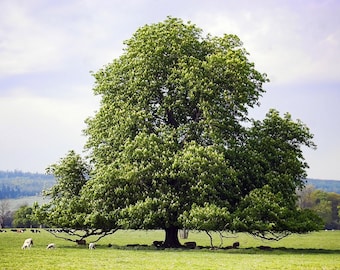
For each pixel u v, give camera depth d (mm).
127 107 51781
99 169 50344
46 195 55719
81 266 30641
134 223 46875
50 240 69312
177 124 53812
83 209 51375
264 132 53281
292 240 79312
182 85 50844
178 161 46406
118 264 32062
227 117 51312
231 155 50031
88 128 57000
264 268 30266
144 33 54500
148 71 52094
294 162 50938
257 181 50656
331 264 33031
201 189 46094
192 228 46656
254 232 49000
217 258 37312
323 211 188875
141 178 47969
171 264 32250
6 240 65688
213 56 50500
